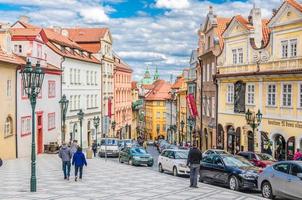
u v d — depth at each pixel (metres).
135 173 28.97
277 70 39.09
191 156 22.23
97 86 76.31
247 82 44.38
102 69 78.50
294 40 37.66
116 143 50.78
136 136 122.38
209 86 55.38
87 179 24.94
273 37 40.47
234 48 47.75
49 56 56.22
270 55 40.91
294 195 18.31
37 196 18.59
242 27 45.91
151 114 139.62
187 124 73.31
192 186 22.25
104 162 38.94
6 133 39.56
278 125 39.22
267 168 20.03
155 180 25.12
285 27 38.81
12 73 40.38
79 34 79.44
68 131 60.81
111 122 83.00
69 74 61.06
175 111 95.75
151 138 139.12
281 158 38.78
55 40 58.66
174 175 28.80
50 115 51.81
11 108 40.22
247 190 22.77
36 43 48.16
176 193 20.28
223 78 49.06
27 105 44.12
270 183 19.50
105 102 81.12
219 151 33.97
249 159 30.06
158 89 140.38
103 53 79.00
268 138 40.50
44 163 35.53
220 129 50.22
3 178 24.80
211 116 54.16
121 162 41.16
